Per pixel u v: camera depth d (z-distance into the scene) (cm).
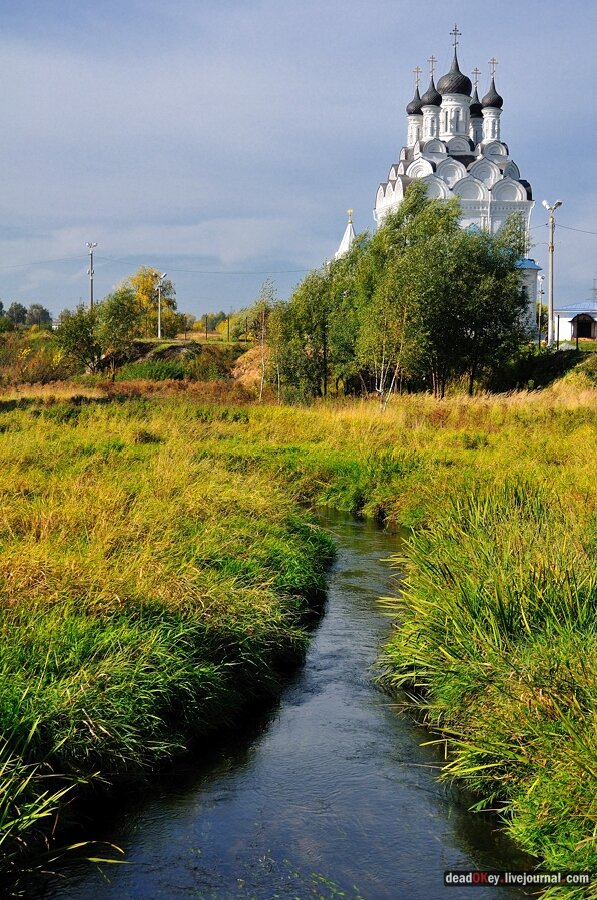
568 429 2377
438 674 723
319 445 2212
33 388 4434
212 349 6150
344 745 680
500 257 4291
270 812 581
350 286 4278
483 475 1603
